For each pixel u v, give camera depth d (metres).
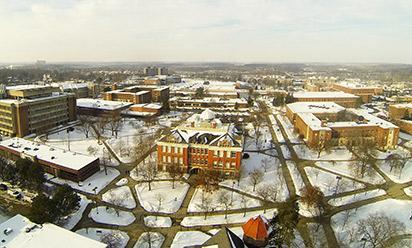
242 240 89.50
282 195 122.75
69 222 101.06
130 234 96.44
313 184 133.00
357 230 97.94
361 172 141.00
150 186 127.88
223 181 134.12
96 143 182.50
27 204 110.38
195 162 140.50
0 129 197.12
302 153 173.25
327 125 189.25
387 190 129.50
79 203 108.31
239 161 134.50
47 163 136.12
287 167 152.38
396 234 93.62
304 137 199.62
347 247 90.50
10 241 76.00
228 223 103.31
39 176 116.44
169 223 102.88
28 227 81.81
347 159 164.50
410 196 124.44
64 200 95.25
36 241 75.50
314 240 93.50
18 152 145.88
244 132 199.62
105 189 125.50
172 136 140.50
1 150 153.75
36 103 196.88
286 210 88.50
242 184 131.50
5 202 111.25
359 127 187.38
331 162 160.12
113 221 102.88
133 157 159.00
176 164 140.12
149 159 154.12
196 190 126.00
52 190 118.56
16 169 118.81
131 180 134.00
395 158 151.12
